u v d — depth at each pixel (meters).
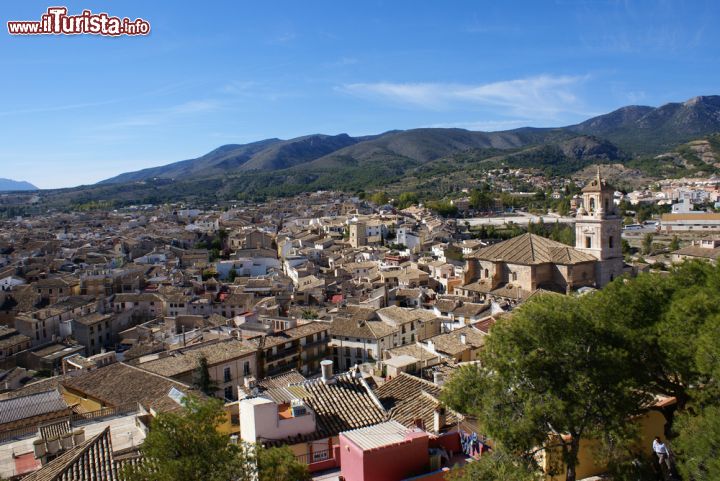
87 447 38.25
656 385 40.16
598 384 33.44
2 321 169.62
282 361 108.69
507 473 31.62
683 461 34.03
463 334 92.06
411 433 34.94
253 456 31.00
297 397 42.25
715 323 34.56
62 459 38.75
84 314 165.75
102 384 73.81
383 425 37.28
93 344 152.00
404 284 175.25
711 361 32.59
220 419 31.53
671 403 41.62
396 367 69.75
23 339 143.00
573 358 34.38
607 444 36.62
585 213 138.38
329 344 118.69
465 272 149.25
